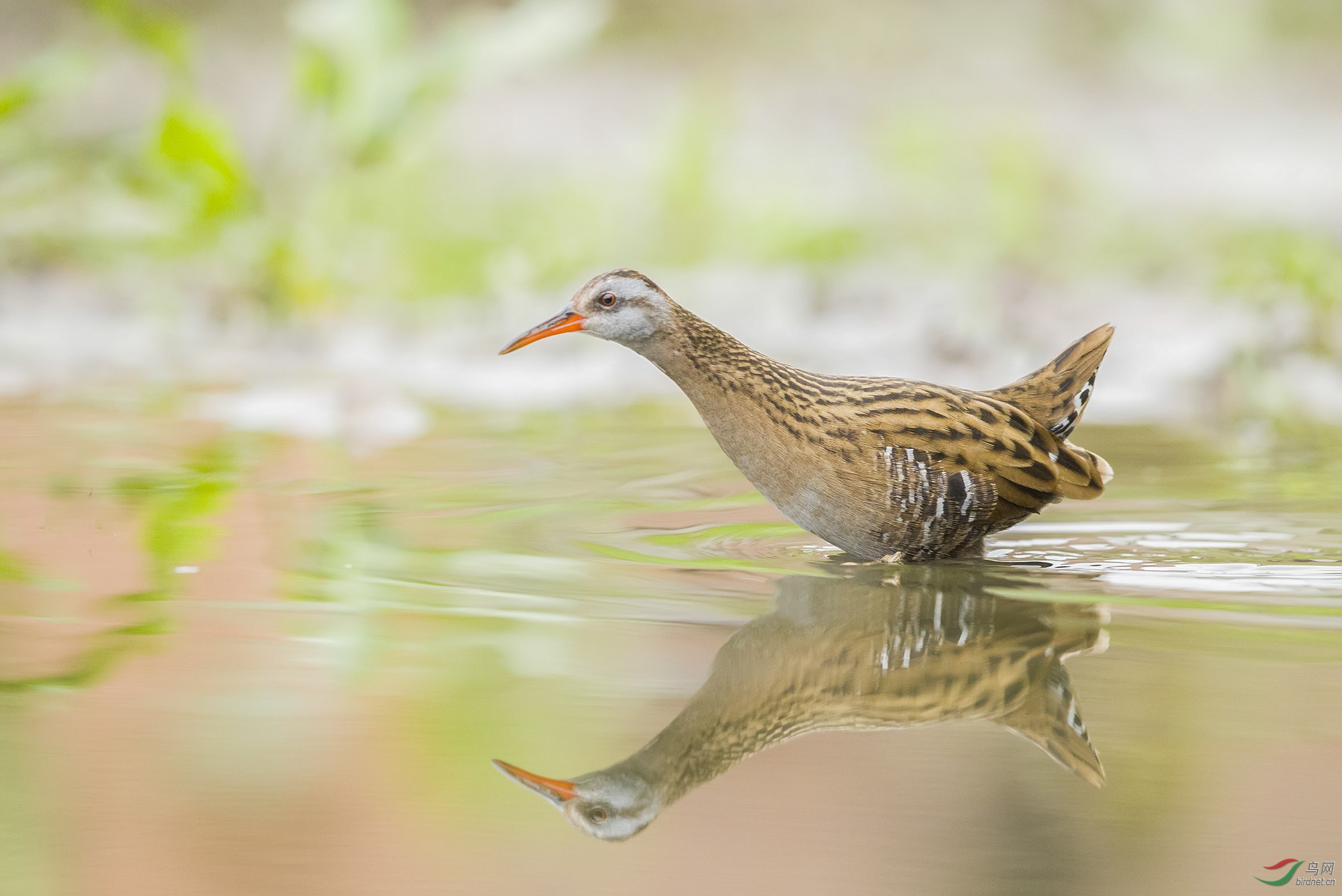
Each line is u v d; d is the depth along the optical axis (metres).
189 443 11.75
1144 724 5.97
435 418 13.34
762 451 9.38
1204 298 18.28
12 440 11.72
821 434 9.19
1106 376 15.19
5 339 16.36
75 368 15.13
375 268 19.31
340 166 18.41
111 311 17.50
